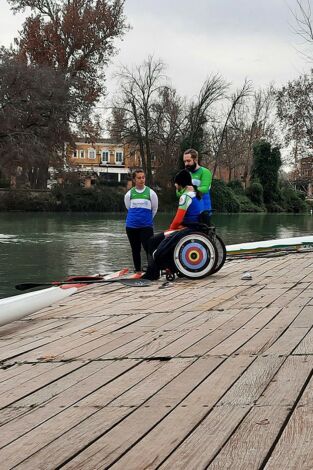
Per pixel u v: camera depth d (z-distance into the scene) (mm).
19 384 3855
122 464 2561
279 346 4320
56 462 2627
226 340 4641
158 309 6301
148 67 55625
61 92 43188
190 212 8359
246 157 71438
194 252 8367
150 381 3715
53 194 49750
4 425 3123
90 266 14422
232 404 3178
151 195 9398
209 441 2719
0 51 43156
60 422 3115
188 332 5043
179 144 56219
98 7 52844
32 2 52969
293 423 2836
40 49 53375
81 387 3707
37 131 43562
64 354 4578
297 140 33812
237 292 7152
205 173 8633
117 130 56281
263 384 3471
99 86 54312
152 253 8602
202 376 3729
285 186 63000
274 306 6031
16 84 41781
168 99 56438
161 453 2635
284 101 33500
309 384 3402
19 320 6227
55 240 21844
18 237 23250
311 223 38219
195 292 7352
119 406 3297
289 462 2434
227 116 61219
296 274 8664
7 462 2652
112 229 28500
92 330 5430
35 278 12398
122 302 6957
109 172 84438
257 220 42219
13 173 45906
